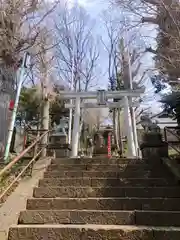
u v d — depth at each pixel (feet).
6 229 11.69
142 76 49.29
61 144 27.78
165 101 26.40
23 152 14.73
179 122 25.98
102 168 19.80
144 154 22.07
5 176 17.15
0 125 24.23
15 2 24.52
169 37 21.50
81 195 15.64
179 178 16.11
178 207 13.88
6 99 24.94
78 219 12.91
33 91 42.70
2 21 23.70
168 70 21.54
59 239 11.27
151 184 16.79
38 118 38.88
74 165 20.04
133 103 31.76
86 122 56.49
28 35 26.35
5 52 24.47
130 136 29.09
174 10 20.71
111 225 12.24
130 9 25.72
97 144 46.01
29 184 16.34
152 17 25.35
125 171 18.72
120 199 14.26
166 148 21.94
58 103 47.09
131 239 11.01
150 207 13.94
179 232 10.94
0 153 22.86
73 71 60.23
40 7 29.17
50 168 19.98
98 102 31.12
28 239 11.35
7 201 13.96
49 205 14.32
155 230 11.07
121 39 49.47
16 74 26.61
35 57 31.58
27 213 13.21
